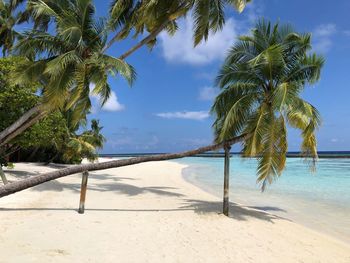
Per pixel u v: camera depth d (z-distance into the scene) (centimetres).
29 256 728
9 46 2748
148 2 1642
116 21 1778
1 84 1819
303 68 1245
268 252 884
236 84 1286
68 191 1764
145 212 1302
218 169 4656
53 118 2195
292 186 2531
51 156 4078
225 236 1009
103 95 1783
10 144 2195
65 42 1580
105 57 1597
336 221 1358
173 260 775
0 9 2688
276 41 1280
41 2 1619
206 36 1717
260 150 1212
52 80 1523
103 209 1316
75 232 945
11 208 1203
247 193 2139
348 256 907
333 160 7519
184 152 1301
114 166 1249
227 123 1203
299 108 1168
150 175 3228
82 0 1605
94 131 4325
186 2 1661
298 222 1323
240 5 1575
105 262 733
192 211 1357
